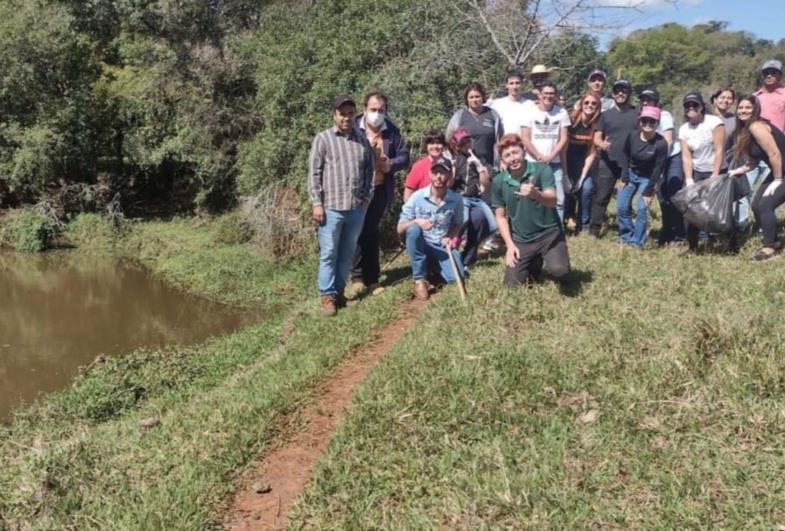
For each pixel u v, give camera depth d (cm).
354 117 740
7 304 1573
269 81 1758
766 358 472
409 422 473
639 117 839
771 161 731
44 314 1497
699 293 636
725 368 470
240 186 1923
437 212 764
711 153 824
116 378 952
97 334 1355
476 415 467
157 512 427
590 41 1527
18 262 1945
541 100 858
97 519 434
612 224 1052
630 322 574
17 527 449
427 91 1501
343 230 769
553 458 410
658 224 1043
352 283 877
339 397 557
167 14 2203
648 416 440
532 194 640
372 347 655
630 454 408
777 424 410
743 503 355
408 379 525
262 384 606
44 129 2172
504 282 702
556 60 1495
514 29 1415
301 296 1537
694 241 814
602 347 534
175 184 2436
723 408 434
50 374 1129
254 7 2248
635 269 732
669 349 512
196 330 1363
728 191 752
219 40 2212
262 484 450
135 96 2214
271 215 1741
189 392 852
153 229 2181
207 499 442
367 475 428
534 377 501
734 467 382
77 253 2036
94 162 2338
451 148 835
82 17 2412
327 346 668
